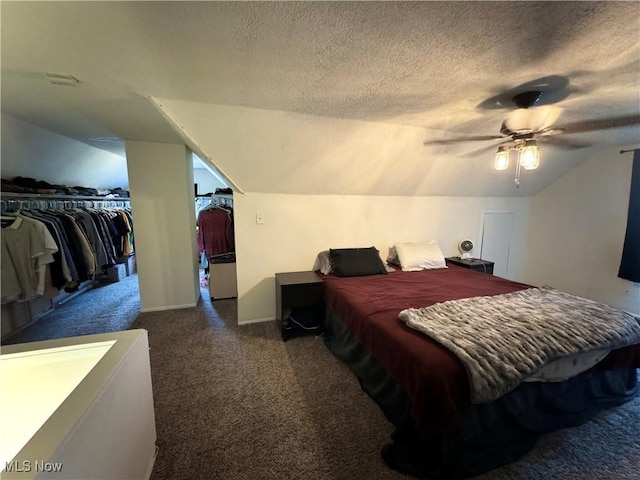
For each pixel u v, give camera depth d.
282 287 2.58
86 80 1.53
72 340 1.21
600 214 3.38
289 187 2.88
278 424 1.64
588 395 1.73
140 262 3.23
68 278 2.81
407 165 2.87
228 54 1.25
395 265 3.27
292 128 2.13
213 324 2.98
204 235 4.32
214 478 1.32
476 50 1.22
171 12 0.98
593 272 3.48
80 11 0.97
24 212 2.72
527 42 1.16
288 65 1.35
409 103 1.83
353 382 2.04
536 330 1.58
